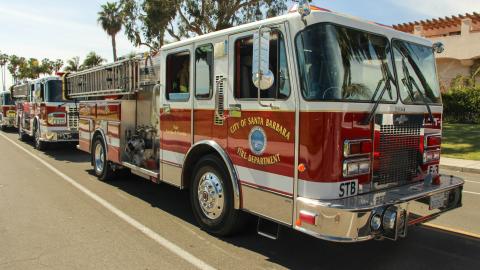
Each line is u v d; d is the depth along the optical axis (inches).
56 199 269.7
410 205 157.6
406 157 177.3
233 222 190.5
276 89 160.9
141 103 287.4
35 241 190.5
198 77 204.8
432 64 201.5
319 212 144.0
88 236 198.4
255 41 159.6
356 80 158.7
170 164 230.8
